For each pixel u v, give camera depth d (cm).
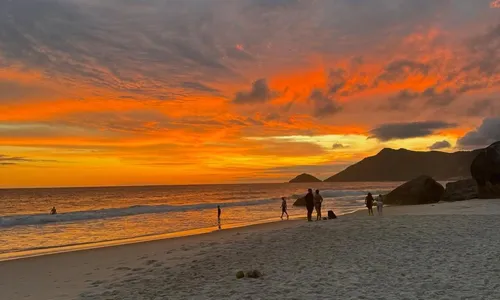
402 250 1203
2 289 1027
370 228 1738
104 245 1894
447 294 736
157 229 2614
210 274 1063
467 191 4097
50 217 3303
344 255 1188
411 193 4203
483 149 3788
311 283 877
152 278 1072
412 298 722
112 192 13175
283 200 2977
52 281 1110
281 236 1709
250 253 1351
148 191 14038
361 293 772
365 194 7475
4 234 2459
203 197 8912
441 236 1417
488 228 1577
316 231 1773
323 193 7344
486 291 743
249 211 4019
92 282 1080
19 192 13612
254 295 809
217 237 1920
